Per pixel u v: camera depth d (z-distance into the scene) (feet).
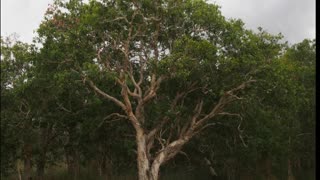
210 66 86.07
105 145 127.44
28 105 107.24
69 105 109.91
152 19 88.58
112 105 104.47
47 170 157.17
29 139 112.88
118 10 87.45
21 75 104.27
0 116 101.65
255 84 92.12
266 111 107.96
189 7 90.48
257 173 134.62
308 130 99.76
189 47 83.20
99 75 88.07
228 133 110.42
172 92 96.68
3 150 107.34
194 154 124.88
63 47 89.20
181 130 100.37
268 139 112.78
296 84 95.66
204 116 102.47
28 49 104.37
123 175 140.36
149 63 92.22
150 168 91.35
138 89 93.76
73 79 89.15
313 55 103.24
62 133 128.16
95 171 153.89
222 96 92.48
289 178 111.65
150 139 95.20
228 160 127.65
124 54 91.25
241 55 89.25
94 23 85.15
